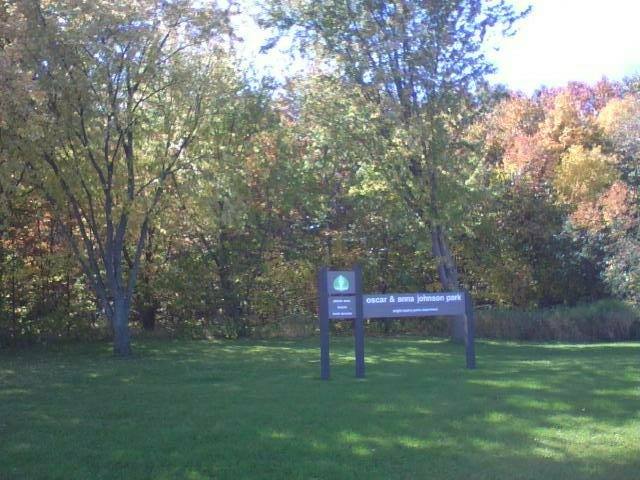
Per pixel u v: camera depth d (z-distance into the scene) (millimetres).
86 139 17125
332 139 20531
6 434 8320
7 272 22016
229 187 19281
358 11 19906
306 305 26406
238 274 24906
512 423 8547
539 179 29125
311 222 25781
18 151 15664
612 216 26594
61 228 19562
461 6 19547
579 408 9383
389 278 26734
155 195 18500
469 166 20516
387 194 22016
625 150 31219
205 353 18547
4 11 15242
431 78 19672
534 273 28000
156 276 24391
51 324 23062
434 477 6449
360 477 6453
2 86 13023
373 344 21266
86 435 8211
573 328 24203
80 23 16016
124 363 16234
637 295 25125
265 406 9812
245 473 6602
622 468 6688
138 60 17109
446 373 13195
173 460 7059
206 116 18703
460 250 27125
